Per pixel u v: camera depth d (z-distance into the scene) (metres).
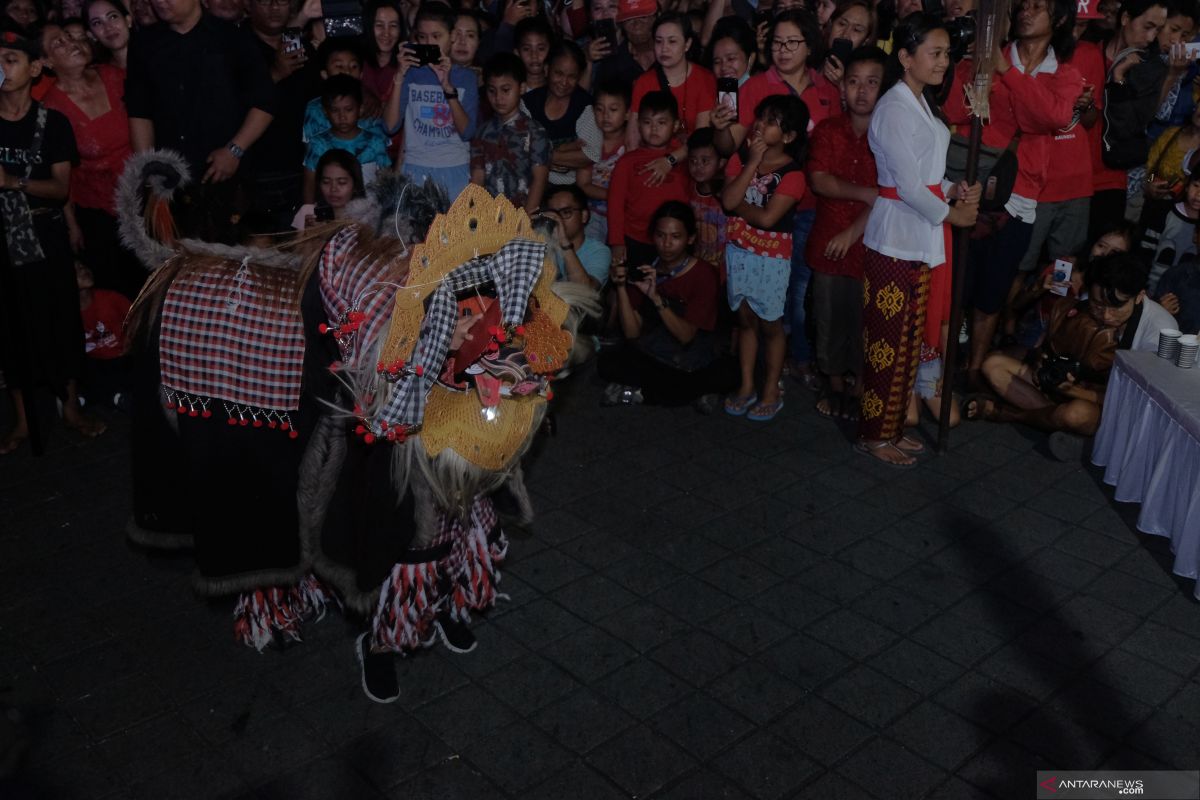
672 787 3.20
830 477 5.07
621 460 5.26
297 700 3.59
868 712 3.52
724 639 3.89
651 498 4.89
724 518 4.71
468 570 3.54
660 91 6.04
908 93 4.62
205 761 3.32
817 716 3.50
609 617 4.02
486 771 3.27
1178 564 4.19
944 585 4.22
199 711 3.54
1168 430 4.36
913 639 3.89
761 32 6.40
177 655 3.83
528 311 3.29
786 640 3.89
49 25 5.68
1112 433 5.01
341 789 3.21
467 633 3.83
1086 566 4.36
